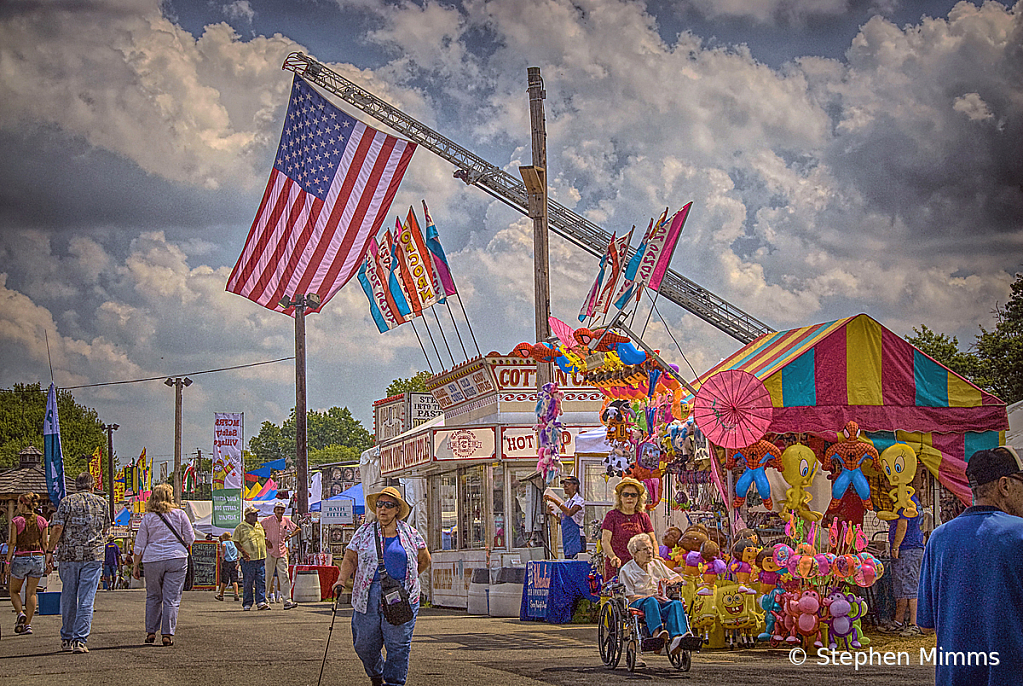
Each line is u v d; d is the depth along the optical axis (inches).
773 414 491.8
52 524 477.7
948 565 193.8
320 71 1389.0
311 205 852.6
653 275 621.9
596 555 597.9
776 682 356.8
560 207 1298.0
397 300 868.6
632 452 572.7
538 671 389.4
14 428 2861.7
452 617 674.8
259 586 787.4
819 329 526.6
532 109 694.5
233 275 909.8
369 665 312.2
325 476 1728.6
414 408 1138.7
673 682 357.7
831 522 542.9
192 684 362.0
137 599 1029.2
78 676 386.3
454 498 804.6
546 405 634.8
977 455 201.6
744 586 472.1
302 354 1042.7
